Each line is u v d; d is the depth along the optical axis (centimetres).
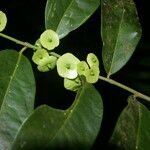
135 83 67
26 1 76
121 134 29
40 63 29
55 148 26
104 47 33
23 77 29
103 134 65
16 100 28
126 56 33
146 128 30
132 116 30
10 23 75
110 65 33
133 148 29
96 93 29
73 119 27
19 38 74
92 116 28
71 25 33
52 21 32
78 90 29
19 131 25
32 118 25
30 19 75
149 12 77
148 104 62
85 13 33
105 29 33
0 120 28
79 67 29
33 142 25
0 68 29
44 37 30
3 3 76
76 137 27
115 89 69
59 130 26
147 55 69
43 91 66
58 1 32
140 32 34
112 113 68
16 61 30
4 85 29
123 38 33
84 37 73
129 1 34
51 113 26
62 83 67
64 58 29
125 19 34
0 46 71
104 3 33
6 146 27
